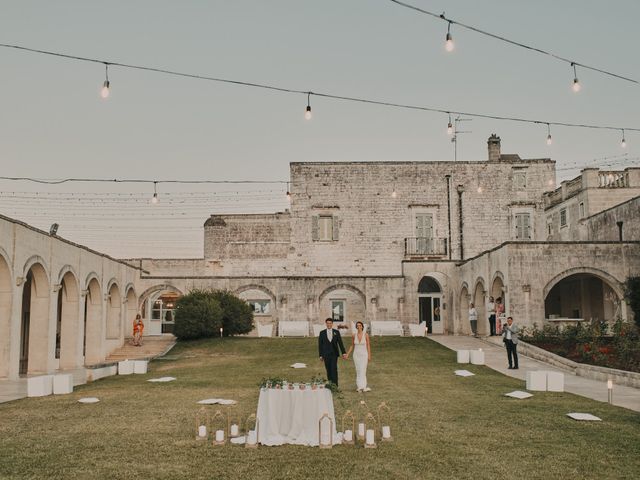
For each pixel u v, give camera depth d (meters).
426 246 35.09
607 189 30.36
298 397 9.16
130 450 8.69
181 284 32.84
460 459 8.21
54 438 9.48
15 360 18.77
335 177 35.72
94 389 15.52
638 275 25.19
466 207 35.44
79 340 23.91
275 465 7.91
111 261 28.06
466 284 30.97
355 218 35.41
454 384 15.61
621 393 14.35
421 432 9.83
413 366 19.44
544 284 24.91
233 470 7.70
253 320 31.66
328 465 7.91
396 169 35.75
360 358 14.29
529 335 24.20
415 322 32.09
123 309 29.98
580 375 17.89
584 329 22.64
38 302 21.02
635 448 8.84
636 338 21.34
